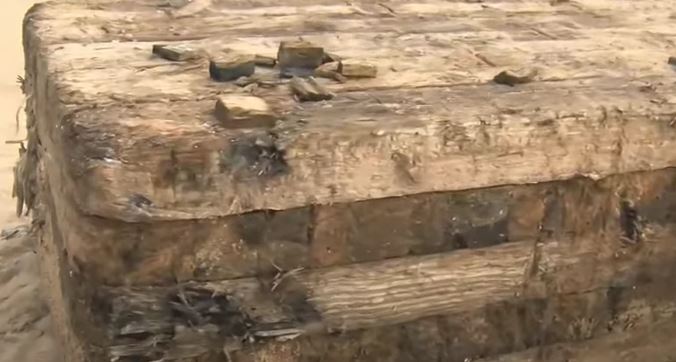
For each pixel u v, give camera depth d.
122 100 2.50
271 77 2.74
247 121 2.38
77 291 2.36
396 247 2.58
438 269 2.66
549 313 2.89
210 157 2.28
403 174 2.48
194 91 2.60
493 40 3.30
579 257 2.84
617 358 3.08
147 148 2.24
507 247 2.72
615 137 2.71
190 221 2.33
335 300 2.58
